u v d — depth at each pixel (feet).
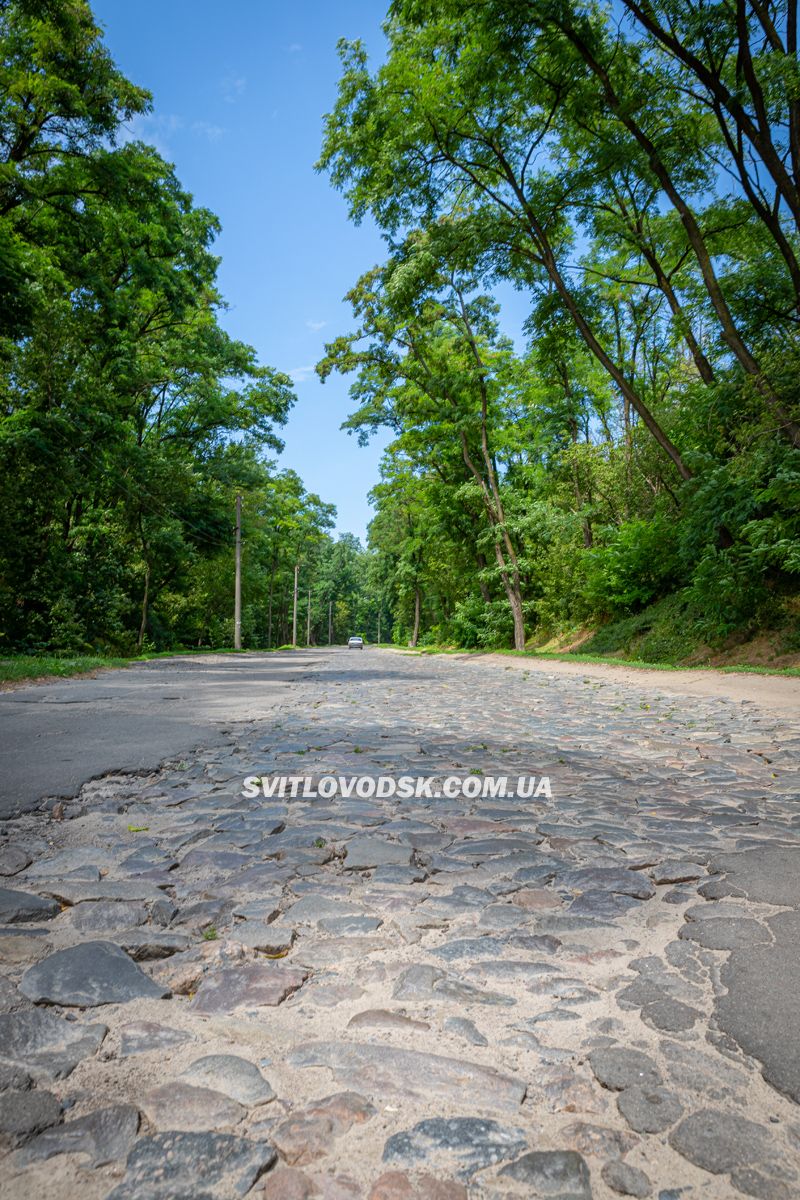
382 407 123.34
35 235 76.13
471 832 13.23
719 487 61.77
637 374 102.42
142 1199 4.52
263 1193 4.58
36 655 72.02
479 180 71.51
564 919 9.18
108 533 99.04
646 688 49.90
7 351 72.23
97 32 64.44
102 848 12.17
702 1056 6.11
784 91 51.13
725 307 60.39
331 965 7.93
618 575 90.22
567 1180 4.70
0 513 68.33
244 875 10.83
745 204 64.80
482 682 57.62
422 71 65.87
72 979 7.52
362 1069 5.96
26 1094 5.61
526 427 131.54
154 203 78.43
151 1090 5.68
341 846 12.34
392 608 282.36
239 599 157.07
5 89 64.08
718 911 9.33
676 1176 4.74
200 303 115.55
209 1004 7.07
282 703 37.78
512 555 117.50
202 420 130.62
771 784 17.67
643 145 58.85
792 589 61.82
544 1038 6.45
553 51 56.49
